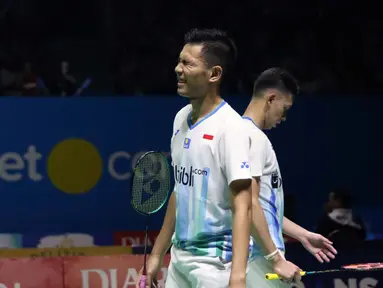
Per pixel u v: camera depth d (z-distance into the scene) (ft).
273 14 102.99
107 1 102.06
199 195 35.12
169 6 102.47
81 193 79.25
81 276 57.57
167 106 81.25
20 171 77.97
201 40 35.29
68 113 79.15
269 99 42.55
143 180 39.14
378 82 99.45
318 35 101.60
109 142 79.97
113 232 78.79
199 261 35.29
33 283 56.80
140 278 38.83
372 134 84.23
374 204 83.97
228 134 34.35
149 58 97.50
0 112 77.56
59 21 101.65
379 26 102.47
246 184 34.09
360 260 59.52
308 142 83.05
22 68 93.45
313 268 59.00
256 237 38.81
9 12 100.12
